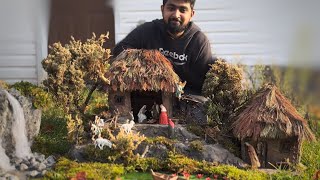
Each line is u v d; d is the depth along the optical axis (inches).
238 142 84.1
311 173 80.1
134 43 97.5
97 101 106.0
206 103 87.8
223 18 137.1
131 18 137.9
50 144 88.0
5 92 83.4
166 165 80.7
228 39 137.8
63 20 142.9
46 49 139.5
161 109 86.2
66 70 82.4
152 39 97.0
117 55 92.0
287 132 78.9
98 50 83.9
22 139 84.7
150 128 85.1
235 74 85.4
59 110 98.3
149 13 137.6
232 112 86.2
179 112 90.7
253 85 119.3
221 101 86.2
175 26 94.4
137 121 89.2
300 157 83.7
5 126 82.3
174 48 96.5
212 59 97.3
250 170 80.4
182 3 94.3
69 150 85.4
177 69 96.7
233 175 77.4
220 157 82.0
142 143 82.4
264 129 79.0
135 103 90.3
